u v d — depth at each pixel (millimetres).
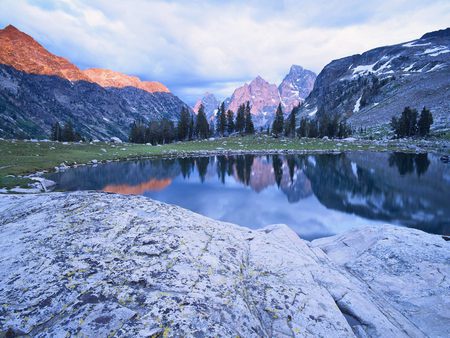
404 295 8031
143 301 4852
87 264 5770
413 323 6965
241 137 115438
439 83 154000
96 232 7145
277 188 36875
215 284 5840
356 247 11758
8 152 50094
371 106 188750
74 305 4602
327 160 61562
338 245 12492
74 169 46500
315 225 22859
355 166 52188
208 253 7145
